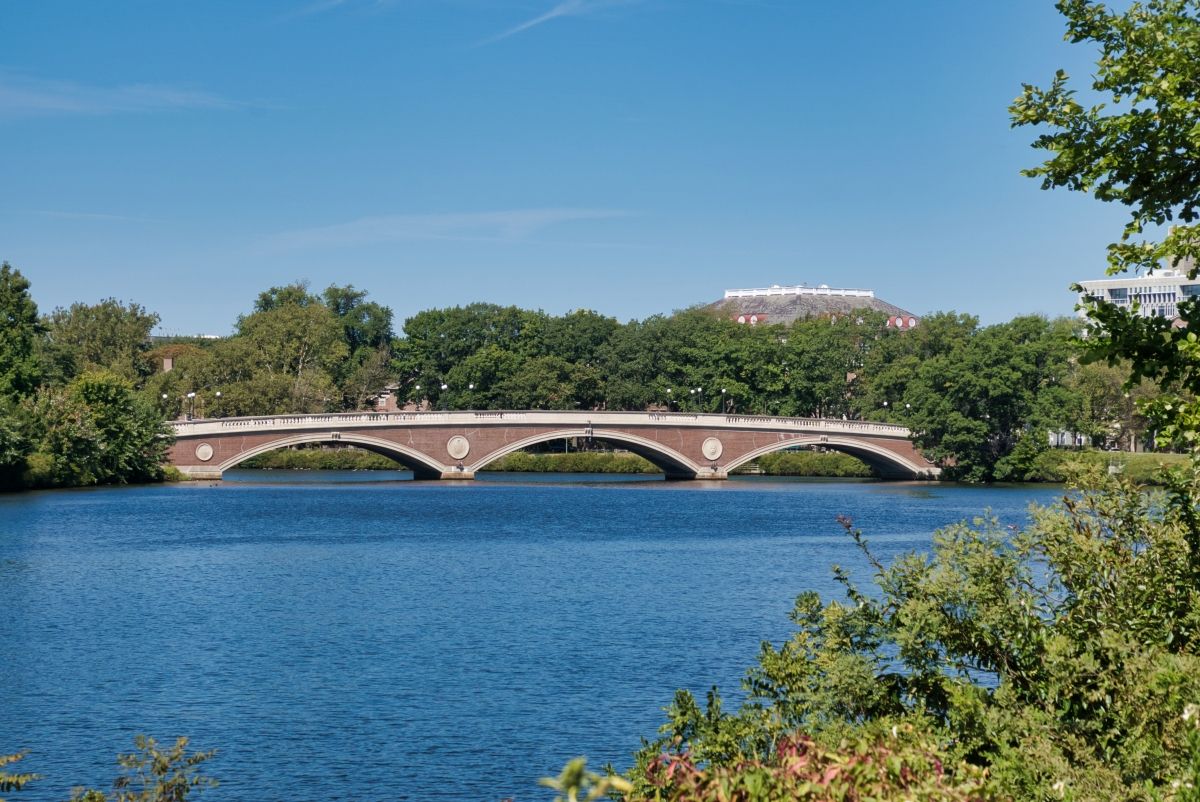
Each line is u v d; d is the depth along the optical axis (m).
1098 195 18.91
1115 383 128.25
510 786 27.48
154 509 96.81
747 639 43.00
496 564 64.88
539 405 179.50
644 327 186.88
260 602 51.59
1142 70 18.08
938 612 16.78
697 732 17.00
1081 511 18.30
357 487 126.00
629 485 134.25
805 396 177.88
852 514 95.62
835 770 9.91
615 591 54.72
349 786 27.45
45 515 90.88
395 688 36.00
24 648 41.62
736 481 145.00
